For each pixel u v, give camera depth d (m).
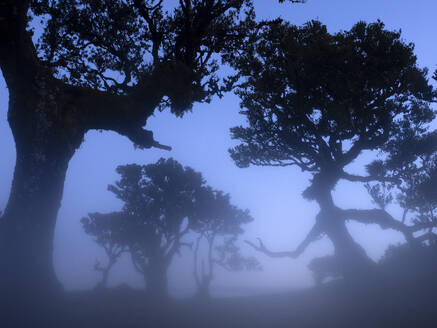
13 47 12.54
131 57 20.02
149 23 17.27
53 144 12.41
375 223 22.14
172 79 14.99
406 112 22.03
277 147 23.97
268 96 22.41
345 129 20.55
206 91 16.89
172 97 15.51
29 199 11.60
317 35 20.92
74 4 19.08
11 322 9.25
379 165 24.41
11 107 12.58
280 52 21.38
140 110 14.86
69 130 12.95
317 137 21.59
